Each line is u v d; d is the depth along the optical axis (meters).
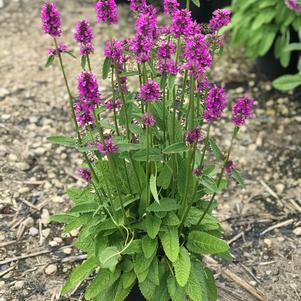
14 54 1.05
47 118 0.89
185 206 0.49
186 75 0.46
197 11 1.07
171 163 0.49
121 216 0.50
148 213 0.50
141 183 0.50
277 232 0.71
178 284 0.50
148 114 0.43
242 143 0.86
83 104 0.42
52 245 0.68
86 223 0.51
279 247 0.69
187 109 0.48
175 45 0.45
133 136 0.48
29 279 0.63
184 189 0.49
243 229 0.71
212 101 0.41
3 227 0.70
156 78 0.52
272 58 0.99
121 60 0.46
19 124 0.87
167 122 0.50
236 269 0.66
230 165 0.45
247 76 1.01
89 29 0.43
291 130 0.89
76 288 0.62
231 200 0.76
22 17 1.18
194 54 0.40
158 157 0.46
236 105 0.42
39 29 1.14
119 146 0.44
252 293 0.63
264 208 0.75
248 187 0.78
